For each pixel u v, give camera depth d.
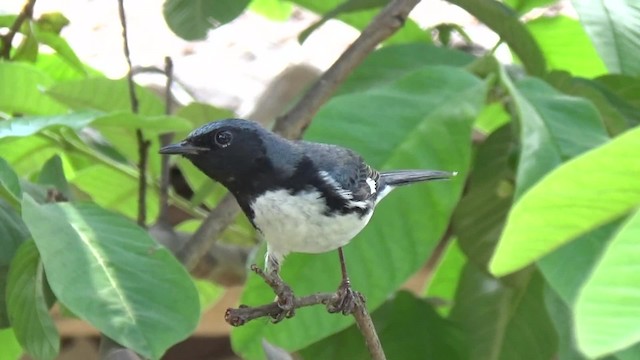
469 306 2.67
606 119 2.60
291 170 2.58
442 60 2.64
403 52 2.64
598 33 2.62
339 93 2.64
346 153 2.58
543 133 2.54
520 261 2.41
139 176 2.64
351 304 2.55
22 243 2.57
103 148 2.66
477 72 2.61
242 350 2.59
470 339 2.67
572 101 2.56
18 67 2.63
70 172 2.72
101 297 2.53
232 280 2.70
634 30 2.62
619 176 2.23
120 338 2.52
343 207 2.57
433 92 2.58
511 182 2.63
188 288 2.54
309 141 2.58
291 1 2.71
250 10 2.83
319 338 2.58
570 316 2.57
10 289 2.56
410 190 2.57
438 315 2.65
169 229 2.66
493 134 2.64
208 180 2.67
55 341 2.56
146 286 2.54
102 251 2.54
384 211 2.57
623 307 1.87
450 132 2.57
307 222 2.57
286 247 2.58
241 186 2.59
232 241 2.71
